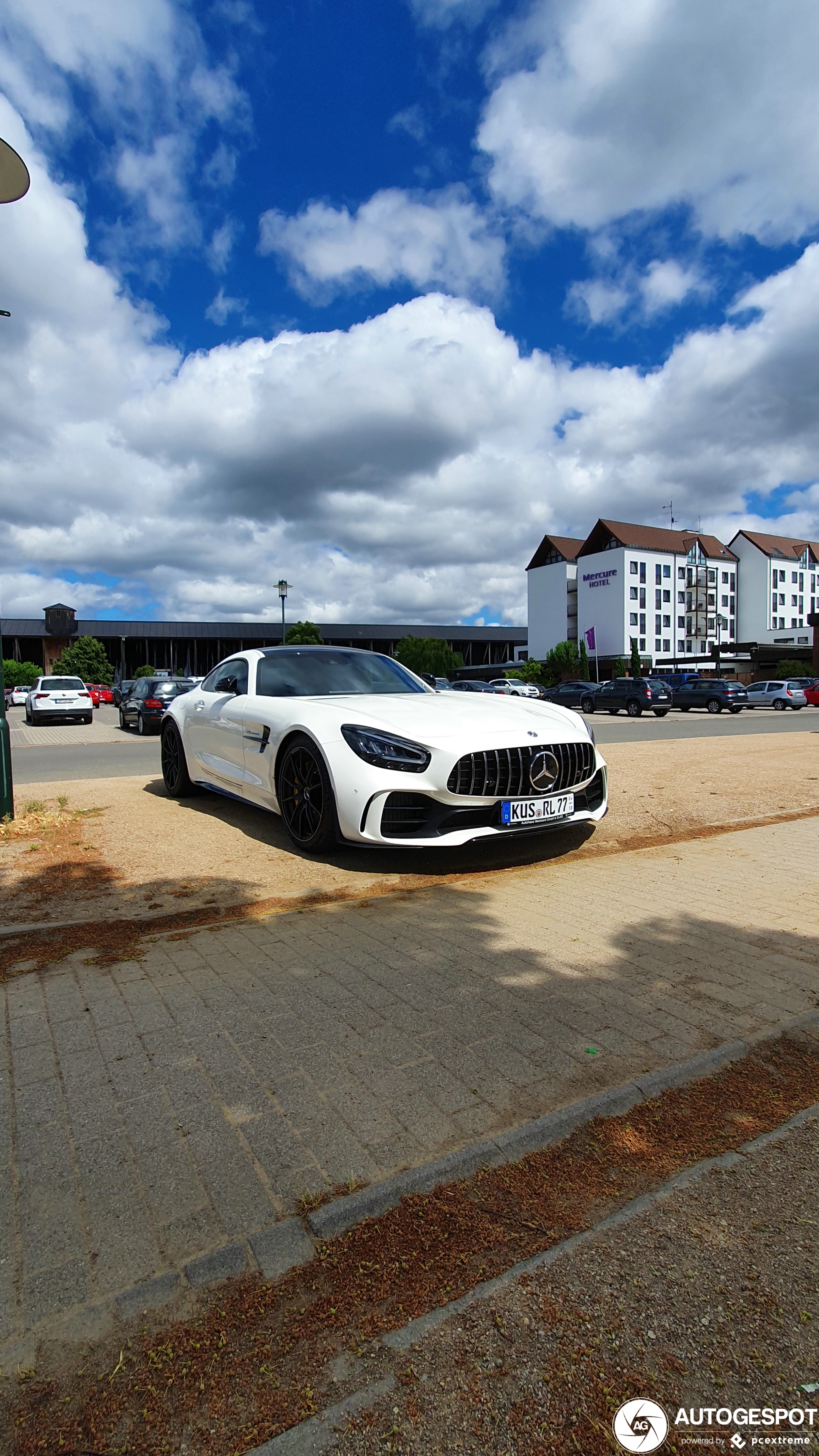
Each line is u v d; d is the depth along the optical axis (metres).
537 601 86.62
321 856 4.33
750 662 66.31
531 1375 1.16
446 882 3.86
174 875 3.94
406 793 3.75
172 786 6.38
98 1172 1.60
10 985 2.57
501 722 4.17
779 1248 1.42
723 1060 2.09
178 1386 1.14
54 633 79.94
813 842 4.85
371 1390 1.13
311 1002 2.43
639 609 76.00
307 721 4.21
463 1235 1.44
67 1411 1.09
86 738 16.53
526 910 3.39
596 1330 1.24
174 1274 1.33
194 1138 1.72
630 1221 1.49
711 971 2.70
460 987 2.54
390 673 5.56
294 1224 1.45
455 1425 1.08
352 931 3.10
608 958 2.81
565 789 4.17
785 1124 1.82
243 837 4.85
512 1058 2.07
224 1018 2.31
